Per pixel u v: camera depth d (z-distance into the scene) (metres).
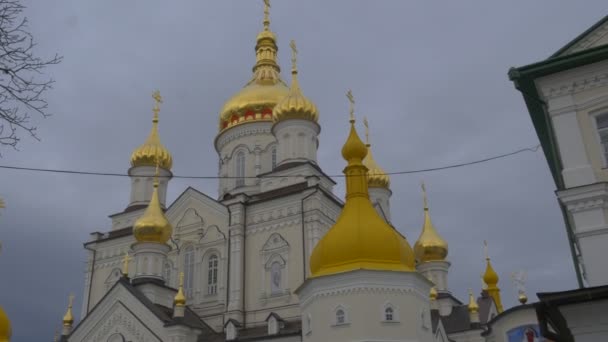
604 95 21.47
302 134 54.88
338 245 35.19
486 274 61.53
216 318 49.06
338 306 33.66
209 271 51.78
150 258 49.66
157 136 63.03
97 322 46.94
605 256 19.64
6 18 12.78
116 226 59.75
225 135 61.03
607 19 22.52
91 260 57.19
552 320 18.50
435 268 60.22
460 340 51.16
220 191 59.41
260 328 46.19
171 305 49.34
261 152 58.91
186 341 43.81
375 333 32.62
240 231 50.75
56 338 49.59
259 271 49.31
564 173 21.14
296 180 52.41
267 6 69.50
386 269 34.03
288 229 49.44
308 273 47.00
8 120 12.77
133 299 46.09
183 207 55.28
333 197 51.16
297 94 56.09
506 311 38.75
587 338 16.91
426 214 63.31
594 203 20.25
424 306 35.59
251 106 60.62
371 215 36.34
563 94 22.06
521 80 22.48
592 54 21.36
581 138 21.34
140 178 61.16
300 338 41.31
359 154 38.62
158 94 64.69
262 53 66.81
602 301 16.78
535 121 24.69
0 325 30.59
